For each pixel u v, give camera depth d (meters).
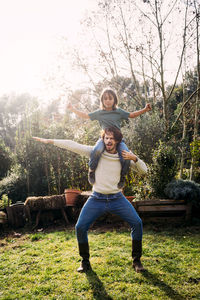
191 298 2.51
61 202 6.08
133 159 2.93
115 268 3.18
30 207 5.93
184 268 3.17
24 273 3.24
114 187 3.01
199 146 7.43
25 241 4.81
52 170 8.65
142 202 5.53
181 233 4.78
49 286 2.81
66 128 9.80
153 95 10.90
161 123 8.53
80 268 3.15
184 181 5.78
